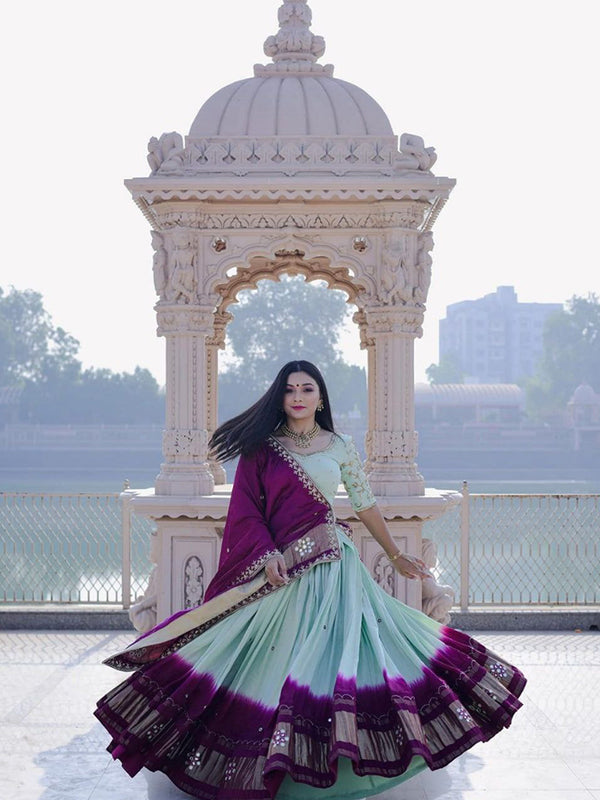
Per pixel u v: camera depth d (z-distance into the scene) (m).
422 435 63.47
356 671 3.31
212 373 6.17
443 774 3.91
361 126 5.09
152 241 5.08
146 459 60.38
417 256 5.05
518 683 3.69
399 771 3.18
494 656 3.73
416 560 3.97
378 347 5.08
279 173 4.97
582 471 61.31
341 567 3.64
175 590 5.01
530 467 61.91
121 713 3.48
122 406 70.81
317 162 5.00
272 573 3.53
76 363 74.25
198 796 3.38
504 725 3.50
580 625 6.95
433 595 5.08
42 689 5.14
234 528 3.68
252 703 3.44
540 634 6.80
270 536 3.64
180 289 4.99
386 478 4.99
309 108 5.10
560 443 63.91
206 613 3.61
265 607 3.55
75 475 57.59
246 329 69.44
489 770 3.96
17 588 7.96
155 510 4.92
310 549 3.62
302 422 3.80
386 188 4.88
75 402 70.75
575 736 4.41
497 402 75.94
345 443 3.87
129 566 6.97
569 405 68.00
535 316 124.31
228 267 5.06
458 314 125.94
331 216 5.04
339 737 3.13
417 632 3.66
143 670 3.54
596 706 4.91
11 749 4.17
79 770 3.92
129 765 3.44
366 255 5.06
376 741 3.25
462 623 6.94
